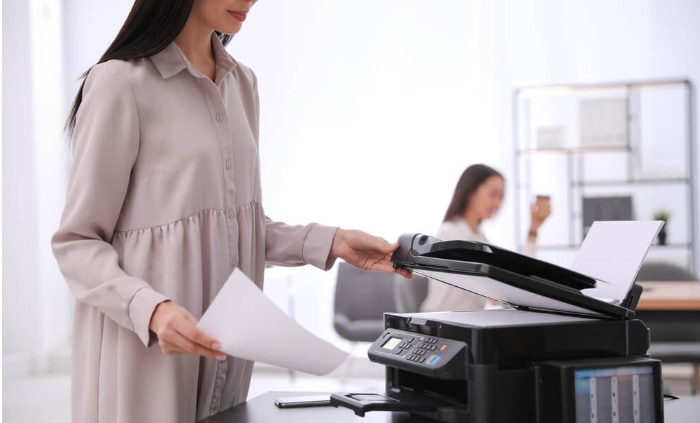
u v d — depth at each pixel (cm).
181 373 122
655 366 104
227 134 130
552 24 529
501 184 316
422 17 529
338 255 140
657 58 524
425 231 525
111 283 112
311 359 101
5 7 536
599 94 529
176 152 122
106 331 123
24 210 539
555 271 109
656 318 351
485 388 101
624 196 506
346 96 534
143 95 121
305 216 538
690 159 515
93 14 556
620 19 527
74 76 559
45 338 540
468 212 316
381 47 531
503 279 104
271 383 477
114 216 121
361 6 532
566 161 540
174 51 125
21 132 539
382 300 441
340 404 113
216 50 133
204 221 125
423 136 528
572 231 538
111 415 122
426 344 110
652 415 104
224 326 99
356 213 532
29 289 538
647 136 529
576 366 100
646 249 115
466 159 525
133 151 120
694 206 520
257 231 140
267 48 543
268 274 502
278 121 542
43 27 550
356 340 425
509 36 534
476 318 113
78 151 119
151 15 122
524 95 532
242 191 134
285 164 541
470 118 525
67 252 116
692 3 519
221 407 136
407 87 529
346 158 534
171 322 103
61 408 426
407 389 121
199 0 125
